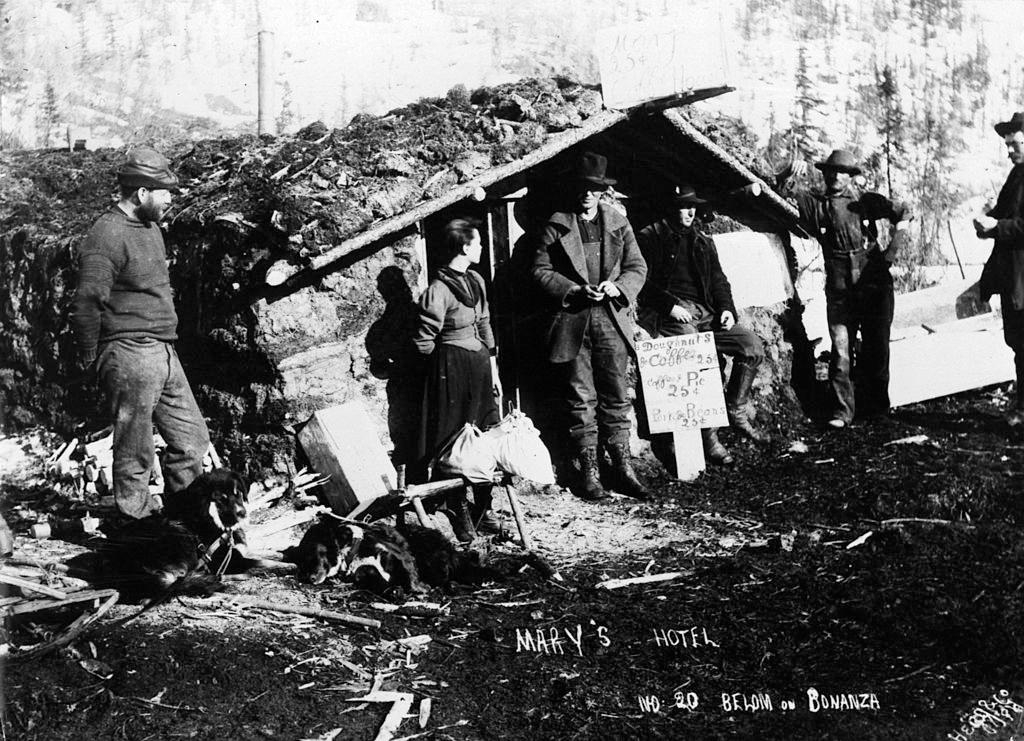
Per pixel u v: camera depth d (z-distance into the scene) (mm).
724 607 5273
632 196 8156
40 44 16281
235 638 4340
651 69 7574
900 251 10703
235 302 6426
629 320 7336
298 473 6332
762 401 8633
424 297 6398
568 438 7324
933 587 5500
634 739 3936
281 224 6250
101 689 3807
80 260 5289
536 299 7281
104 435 7008
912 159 12414
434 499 6449
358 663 4324
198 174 7785
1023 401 8359
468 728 3896
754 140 9961
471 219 6539
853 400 8664
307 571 5180
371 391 6641
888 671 4625
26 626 4254
